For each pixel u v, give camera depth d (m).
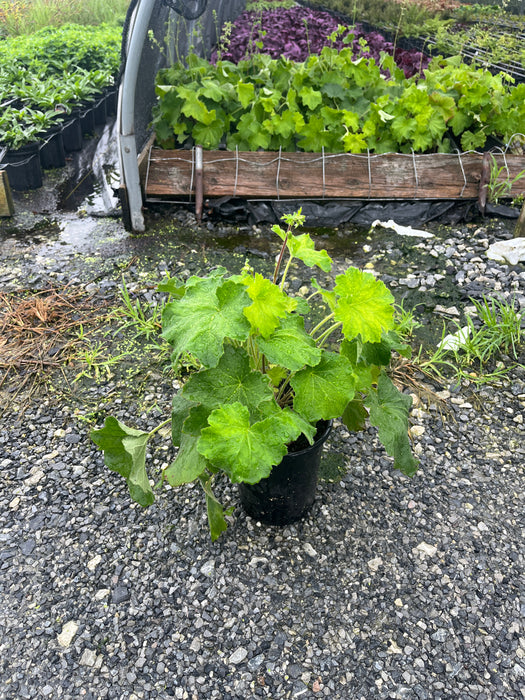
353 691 1.84
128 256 4.16
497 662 1.92
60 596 2.11
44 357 3.22
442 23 9.03
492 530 2.36
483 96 4.88
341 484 2.53
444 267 4.05
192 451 1.96
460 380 3.09
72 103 5.98
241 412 1.67
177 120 4.90
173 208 4.71
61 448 2.70
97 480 2.55
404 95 4.67
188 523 2.36
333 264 4.11
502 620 2.04
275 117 4.65
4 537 2.31
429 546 2.28
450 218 4.61
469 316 3.55
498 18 9.78
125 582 2.15
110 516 2.39
